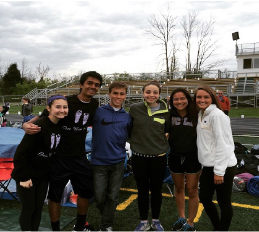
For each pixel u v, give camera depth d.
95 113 3.02
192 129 3.05
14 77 54.59
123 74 31.44
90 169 3.03
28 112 12.61
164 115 3.11
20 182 2.56
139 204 3.19
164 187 4.79
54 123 2.69
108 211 3.07
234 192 4.57
